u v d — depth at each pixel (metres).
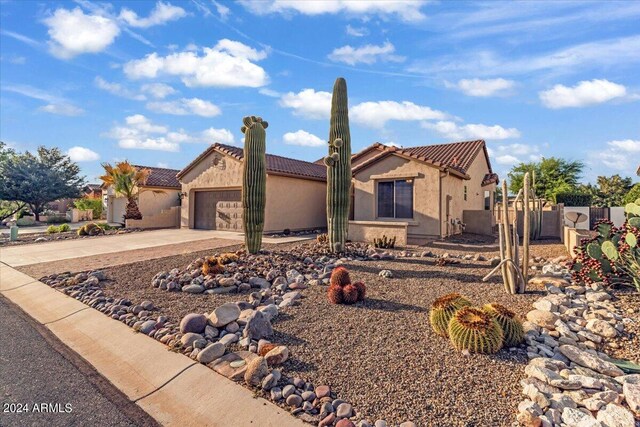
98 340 5.43
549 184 29.06
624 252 6.36
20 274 9.73
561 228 14.60
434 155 20.94
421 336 4.84
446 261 9.33
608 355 4.31
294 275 8.36
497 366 3.98
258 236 10.71
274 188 18.66
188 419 3.52
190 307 6.52
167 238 16.89
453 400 3.41
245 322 5.49
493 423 3.07
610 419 2.97
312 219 21.53
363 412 3.29
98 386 4.16
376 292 6.91
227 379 4.04
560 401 3.25
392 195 16.12
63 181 33.41
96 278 8.42
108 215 29.11
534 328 4.86
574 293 6.41
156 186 26.95
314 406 3.47
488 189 24.67
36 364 4.70
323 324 5.40
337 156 10.64
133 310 6.33
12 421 3.46
